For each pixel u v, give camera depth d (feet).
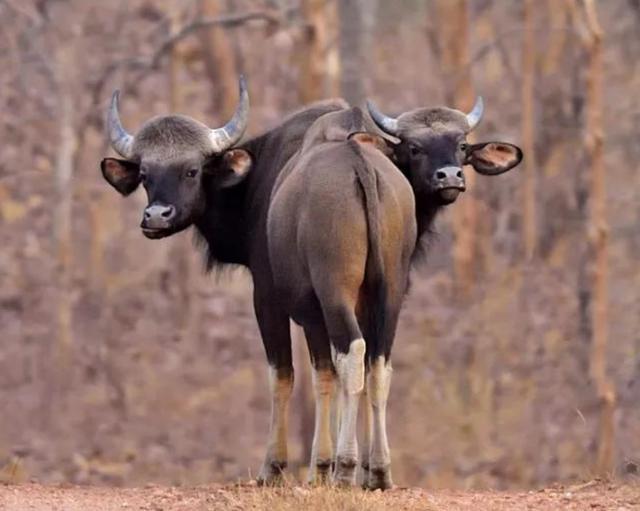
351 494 144.56
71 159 329.52
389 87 399.44
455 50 335.26
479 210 350.84
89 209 341.62
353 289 147.33
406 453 256.52
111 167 179.11
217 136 173.99
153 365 304.50
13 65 367.86
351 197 147.02
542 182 360.07
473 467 254.47
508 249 357.61
